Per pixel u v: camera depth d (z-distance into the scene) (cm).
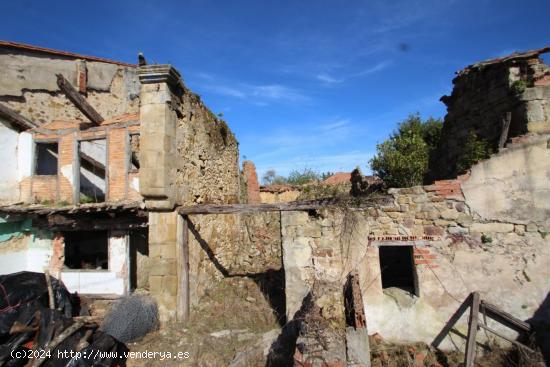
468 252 614
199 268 890
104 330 675
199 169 930
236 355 622
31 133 895
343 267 655
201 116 949
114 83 1325
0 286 649
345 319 510
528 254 598
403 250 977
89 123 866
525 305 594
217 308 834
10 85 1086
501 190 608
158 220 734
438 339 607
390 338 617
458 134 866
